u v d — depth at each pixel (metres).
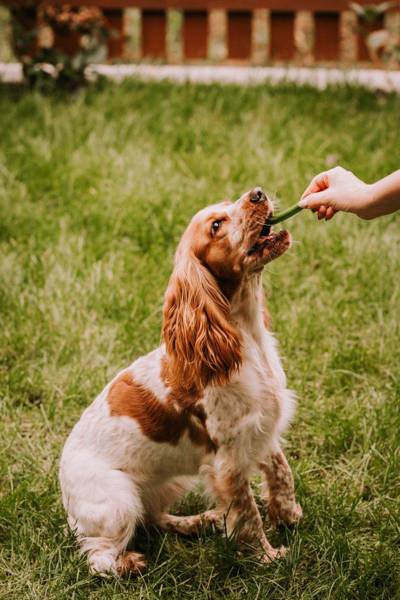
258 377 1.95
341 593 1.82
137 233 2.80
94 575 1.92
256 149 3.21
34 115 3.62
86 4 4.29
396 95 3.84
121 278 2.62
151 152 3.24
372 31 4.30
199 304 1.92
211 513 2.02
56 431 2.22
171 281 1.95
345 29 4.71
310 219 2.80
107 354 2.37
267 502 2.02
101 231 2.81
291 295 2.58
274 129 3.42
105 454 1.97
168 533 2.04
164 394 1.95
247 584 1.88
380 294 2.53
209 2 4.33
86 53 3.99
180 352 1.92
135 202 2.90
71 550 1.95
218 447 1.94
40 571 1.89
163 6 4.35
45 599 1.85
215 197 2.93
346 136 3.37
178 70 4.41
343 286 2.59
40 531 1.97
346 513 1.98
